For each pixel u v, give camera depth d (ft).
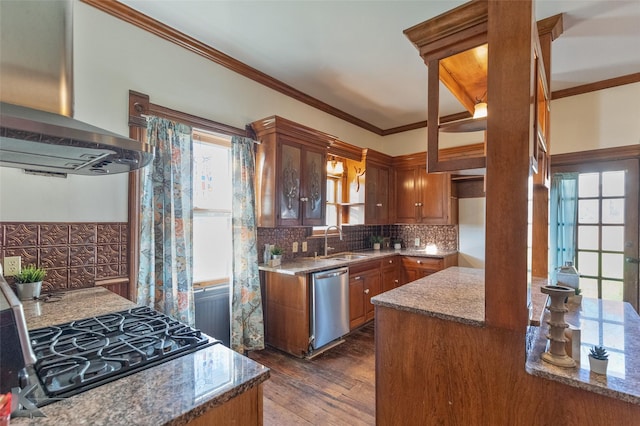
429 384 5.05
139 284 7.05
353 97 12.14
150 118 7.44
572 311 6.00
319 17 7.35
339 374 8.35
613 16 7.06
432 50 5.42
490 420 4.44
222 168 9.64
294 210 10.16
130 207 7.12
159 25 7.60
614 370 3.69
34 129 3.01
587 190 10.75
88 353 3.23
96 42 6.75
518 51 4.14
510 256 4.18
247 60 9.34
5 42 3.40
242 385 2.80
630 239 9.98
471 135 13.98
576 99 10.85
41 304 5.26
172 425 2.27
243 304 9.34
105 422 2.22
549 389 3.94
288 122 9.72
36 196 5.92
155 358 3.19
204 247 9.14
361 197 13.75
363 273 11.96
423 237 15.72
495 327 4.32
